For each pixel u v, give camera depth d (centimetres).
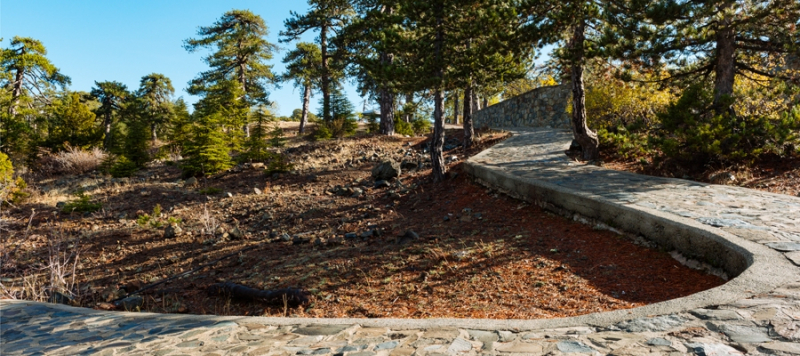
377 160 1894
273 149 2455
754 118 1127
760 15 1057
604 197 765
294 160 2059
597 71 1480
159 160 2573
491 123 3628
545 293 519
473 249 713
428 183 1384
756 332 295
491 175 1149
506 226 843
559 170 1159
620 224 682
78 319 515
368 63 1298
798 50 1097
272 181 1719
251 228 1125
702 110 1158
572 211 805
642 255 592
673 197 762
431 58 1236
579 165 1252
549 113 2747
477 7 1241
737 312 331
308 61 3541
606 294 496
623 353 288
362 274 669
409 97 2948
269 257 842
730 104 1109
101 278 838
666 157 1188
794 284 372
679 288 486
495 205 1021
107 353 385
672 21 1106
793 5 1030
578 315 409
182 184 1827
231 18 3659
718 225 555
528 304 493
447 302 530
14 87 3806
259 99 3962
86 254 999
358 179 1587
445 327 376
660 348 290
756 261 426
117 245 1053
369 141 2370
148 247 1019
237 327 428
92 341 424
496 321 380
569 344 314
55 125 3419
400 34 1295
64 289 739
